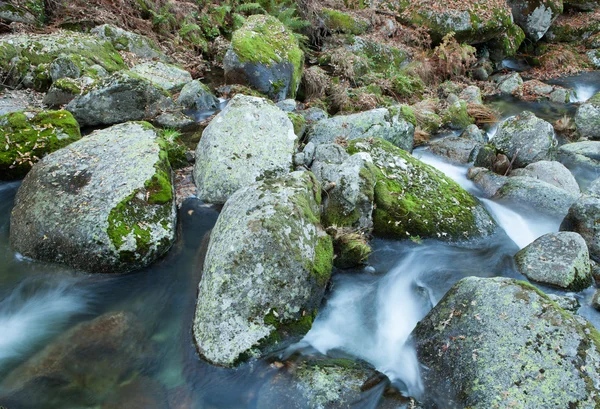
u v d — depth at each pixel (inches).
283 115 160.2
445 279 125.3
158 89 191.8
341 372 90.0
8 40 197.8
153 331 100.7
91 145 140.6
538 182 165.3
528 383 77.7
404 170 150.2
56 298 106.4
